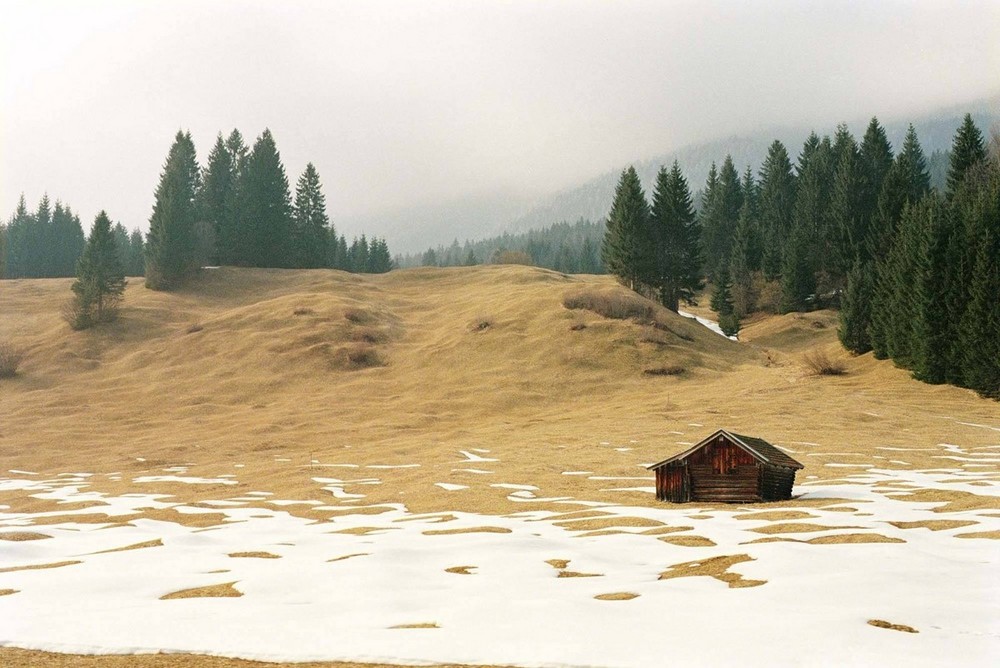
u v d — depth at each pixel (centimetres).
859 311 10706
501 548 2653
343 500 4472
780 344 13012
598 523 3338
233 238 17025
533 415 7850
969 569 2050
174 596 1984
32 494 4934
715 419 7075
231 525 3531
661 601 1750
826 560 2192
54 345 10906
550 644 1398
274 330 11131
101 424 8006
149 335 11525
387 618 1644
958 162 13275
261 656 1370
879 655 1309
